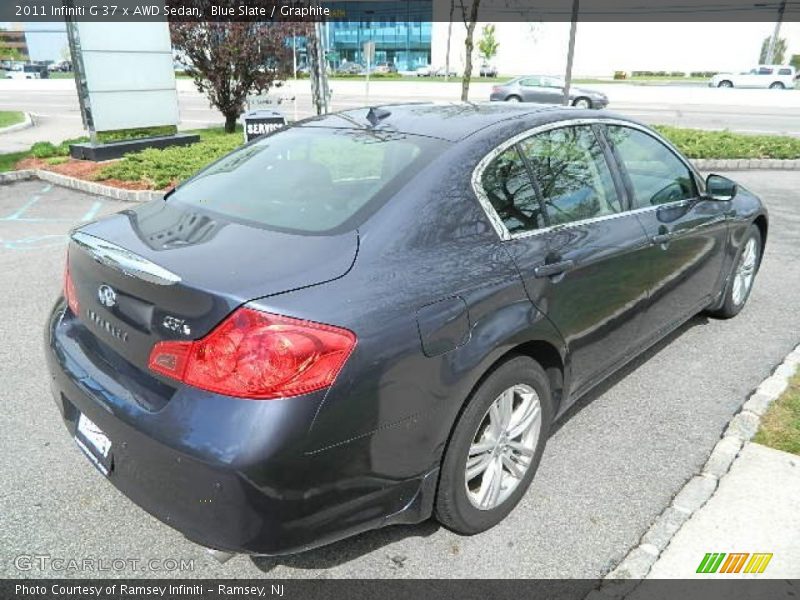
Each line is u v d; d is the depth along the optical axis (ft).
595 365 10.59
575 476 10.02
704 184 13.51
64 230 23.52
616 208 10.89
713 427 11.44
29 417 11.25
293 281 6.81
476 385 8.05
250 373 6.36
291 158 9.61
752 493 9.47
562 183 9.93
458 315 7.57
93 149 36.17
